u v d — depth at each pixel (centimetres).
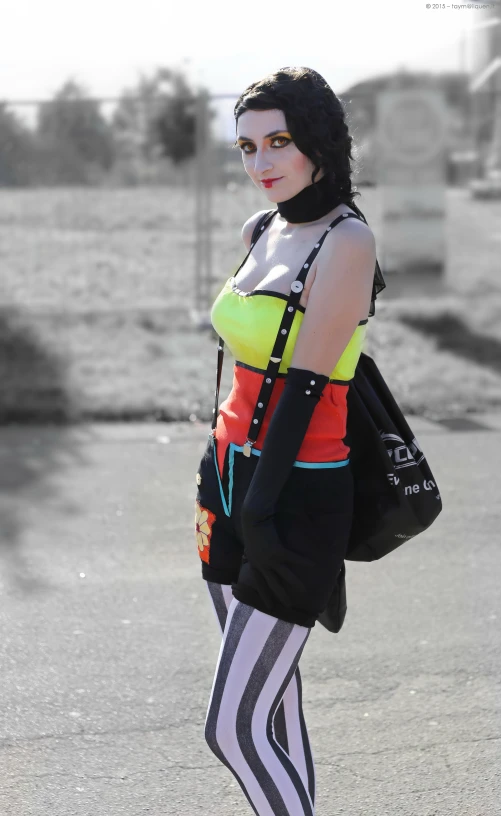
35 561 471
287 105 210
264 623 214
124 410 739
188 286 1199
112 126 1903
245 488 218
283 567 208
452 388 794
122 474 604
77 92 1157
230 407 226
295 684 242
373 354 893
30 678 361
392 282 1104
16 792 292
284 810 214
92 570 461
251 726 215
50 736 323
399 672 363
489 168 1756
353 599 430
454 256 1391
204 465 232
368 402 230
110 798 290
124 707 341
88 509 543
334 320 207
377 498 229
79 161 1914
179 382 812
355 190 222
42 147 1348
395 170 1087
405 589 440
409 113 1071
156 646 387
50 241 1540
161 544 493
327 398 216
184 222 1723
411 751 313
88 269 1312
